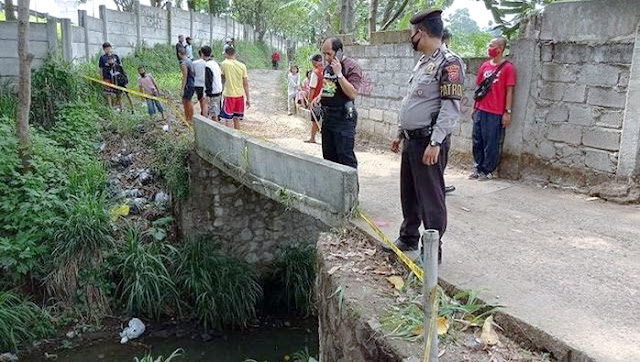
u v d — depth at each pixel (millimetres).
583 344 2693
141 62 16266
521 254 3963
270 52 36906
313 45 25859
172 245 8492
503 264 3768
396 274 3684
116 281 7824
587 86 5496
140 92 11133
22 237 7398
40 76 10461
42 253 7457
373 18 11500
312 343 7781
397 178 6578
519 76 6109
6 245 7199
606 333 2805
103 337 7246
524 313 3012
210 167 8547
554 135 5891
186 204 8539
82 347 7020
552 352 2766
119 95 11602
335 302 3551
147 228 8445
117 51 15875
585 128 5578
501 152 6438
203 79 10344
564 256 3920
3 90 10289
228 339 7793
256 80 21062
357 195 4438
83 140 9719
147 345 7262
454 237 4344
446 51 3484
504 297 3229
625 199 5195
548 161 5992
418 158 3576
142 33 17922
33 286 7434
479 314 3154
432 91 3484
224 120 9797
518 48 6082
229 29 28250
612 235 4371
